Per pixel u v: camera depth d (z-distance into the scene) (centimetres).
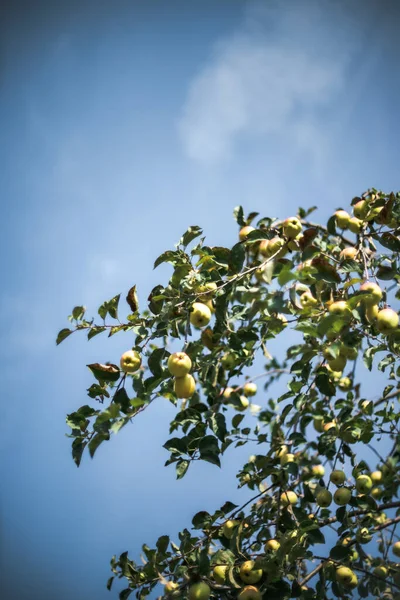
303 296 339
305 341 346
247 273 328
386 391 375
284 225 338
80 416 299
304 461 355
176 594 303
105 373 302
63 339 314
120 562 342
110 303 311
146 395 286
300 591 319
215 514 333
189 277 312
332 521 362
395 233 354
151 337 305
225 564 313
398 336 293
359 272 311
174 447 308
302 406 338
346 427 349
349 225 378
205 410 323
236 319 321
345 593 335
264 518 343
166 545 334
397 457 315
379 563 371
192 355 301
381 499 384
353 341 286
